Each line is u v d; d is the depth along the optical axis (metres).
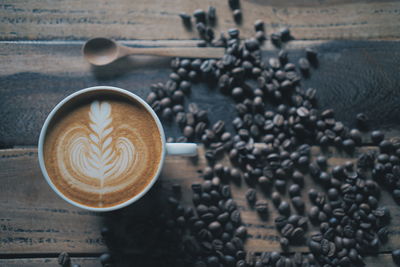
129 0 0.50
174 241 0.48
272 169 0.49
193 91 0.50
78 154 0.43
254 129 0.49
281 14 0.50
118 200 0.43
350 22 0.50
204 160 0.49
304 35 0.50
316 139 0.49
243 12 0.50
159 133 0.43
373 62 0.50
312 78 0.50
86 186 0.43
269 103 0.50
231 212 0.48
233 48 0.49
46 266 0.48
